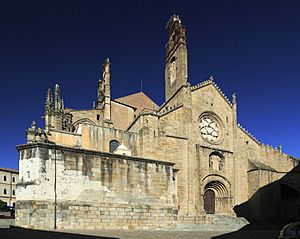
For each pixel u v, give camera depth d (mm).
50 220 27281
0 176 106062
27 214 26719
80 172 29500
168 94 63656
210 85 59344
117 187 31328
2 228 26344
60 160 28672
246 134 60125
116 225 30594
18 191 27438
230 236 28156
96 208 29719
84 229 28047
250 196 56500
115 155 31734
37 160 27625
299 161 58938
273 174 56594
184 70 58094
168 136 51625
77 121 66375
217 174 55375
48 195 27562
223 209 55625
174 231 31828
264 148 61094
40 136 47719
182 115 54062
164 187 34375
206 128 56969
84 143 47594
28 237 21484
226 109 59875
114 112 68625
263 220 52031
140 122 51125
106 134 48906
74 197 28781
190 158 52594
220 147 57125
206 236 27578
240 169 57656
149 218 32656
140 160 33250
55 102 67312
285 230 19766
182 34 61031
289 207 55688
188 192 51156
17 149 28297
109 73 68250
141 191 32750
